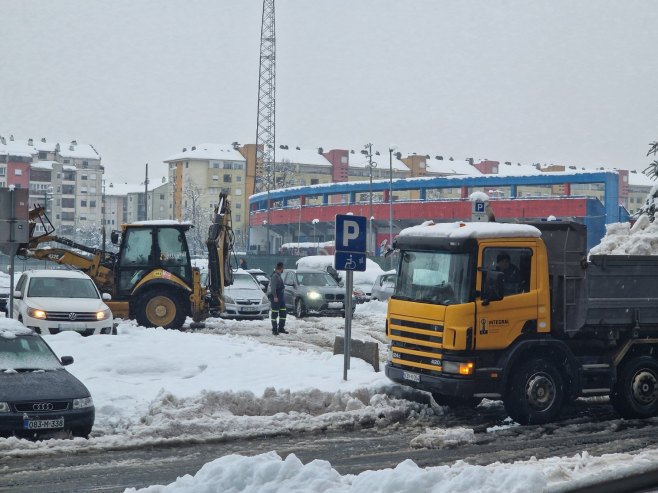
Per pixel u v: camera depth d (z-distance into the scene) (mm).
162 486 13305
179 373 28391
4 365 20312
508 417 23188
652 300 23312
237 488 12945
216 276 46844
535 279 22156
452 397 24688
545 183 130625
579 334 22875
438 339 21844
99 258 46531
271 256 122125
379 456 18297
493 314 21672
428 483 12594
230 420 20984
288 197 174875
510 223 22703
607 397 26812
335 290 55719
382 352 37688
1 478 16031
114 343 32094
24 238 31703
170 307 44969
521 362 21969
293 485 12836
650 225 33125
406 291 23094
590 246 122750
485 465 17156
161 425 20109
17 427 18578
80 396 19375
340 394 23578
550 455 18250
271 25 186625
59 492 15070
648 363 23266
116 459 17750
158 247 45500
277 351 33688
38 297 37938
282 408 22953
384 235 156875
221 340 36438
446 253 22234
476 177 140625
